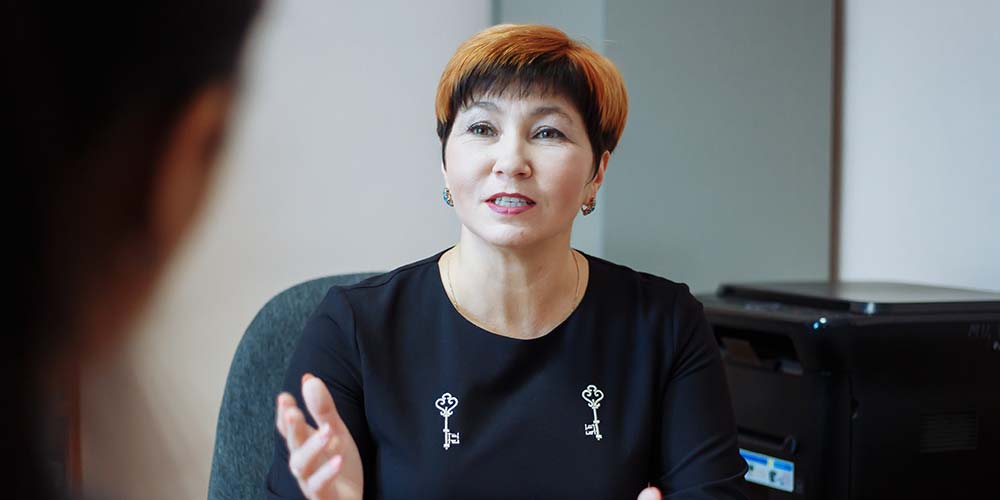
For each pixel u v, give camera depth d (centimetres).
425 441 103
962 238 186
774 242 212
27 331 17
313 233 189
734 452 109
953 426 143
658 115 199
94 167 17
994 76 179
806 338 139
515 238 100
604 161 112
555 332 109
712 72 204
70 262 17
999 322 144
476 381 105
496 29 105
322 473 76
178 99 18
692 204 203
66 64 17
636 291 114
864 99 214
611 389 108
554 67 102
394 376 105
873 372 138
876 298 148
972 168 184
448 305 109
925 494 142
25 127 17
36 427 18
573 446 104
